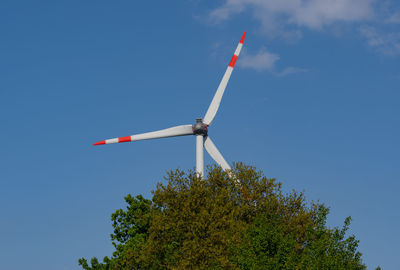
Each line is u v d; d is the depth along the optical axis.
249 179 62.84
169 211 56.88
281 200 61.00
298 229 55.50
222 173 64.31
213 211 52.38
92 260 63.16
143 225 65.31
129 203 68.44
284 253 40.88
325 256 40.47
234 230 51.47
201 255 49.03
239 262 41.47
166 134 73.06
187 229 52.84
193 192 57.03
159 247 54.16
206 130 74.19
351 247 42.31
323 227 43.81
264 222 44.94
